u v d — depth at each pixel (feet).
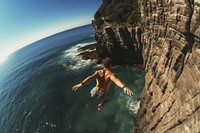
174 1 40.81
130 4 124.67
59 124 82.74
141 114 66.49
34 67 238.89
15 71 268.21
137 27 95.96
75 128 76.23
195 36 35.22
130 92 13.46
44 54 357.00
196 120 33.22
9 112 116.67
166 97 50.44
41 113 98.22
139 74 107.45
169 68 49.83
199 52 34.78
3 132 94.43
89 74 135.33
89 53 186.29
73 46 324.60
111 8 136.26
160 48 56.80
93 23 155.02
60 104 101.55
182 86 41.78
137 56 112.06
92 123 75.82
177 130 38.96
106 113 79.20
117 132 66.54
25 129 88.33
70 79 137.69
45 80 156.25
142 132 60.75
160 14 51.88
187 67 39.88
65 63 190.80
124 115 74.33
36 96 126.00
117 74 115.14
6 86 188.96
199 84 34.40
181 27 39.27
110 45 123.34
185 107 38.34
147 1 61.77
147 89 67.00
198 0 31.37
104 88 17.35
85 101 95.55
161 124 48.44
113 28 116.88
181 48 41.57
